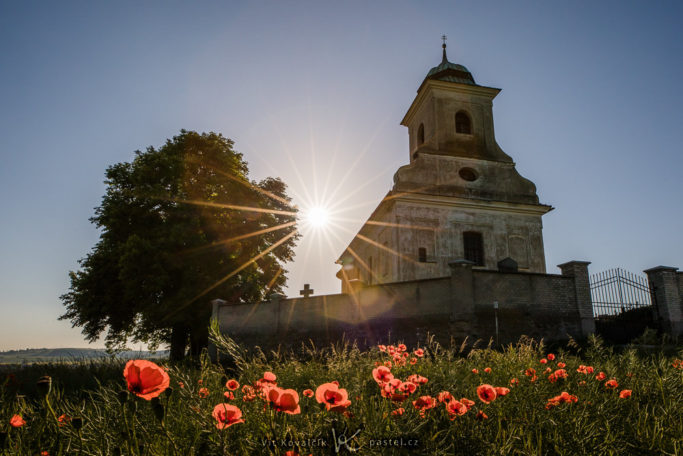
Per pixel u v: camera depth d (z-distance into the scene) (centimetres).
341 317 1398
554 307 1290
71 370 549
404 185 1881
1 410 246
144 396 125
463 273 1234
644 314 1355
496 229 1888
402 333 1277
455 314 1212
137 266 1585
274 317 1514
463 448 205
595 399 287
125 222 1769
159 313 1575
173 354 1723
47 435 193
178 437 187
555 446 204
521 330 1239
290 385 409
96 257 1739
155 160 1823
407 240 1792
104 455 155
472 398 288
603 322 1333
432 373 403
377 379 231
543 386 316
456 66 2289
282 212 2141
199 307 1677
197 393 229
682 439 202
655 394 315
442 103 2112
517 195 1994
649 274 1384
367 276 2444
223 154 2011
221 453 163
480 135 2105
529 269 1867
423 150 1967
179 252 1678
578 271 1343
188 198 1847
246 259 1886
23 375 541
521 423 229
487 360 528
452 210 1867
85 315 1703
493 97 2181
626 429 242
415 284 1300
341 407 167
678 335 1277
